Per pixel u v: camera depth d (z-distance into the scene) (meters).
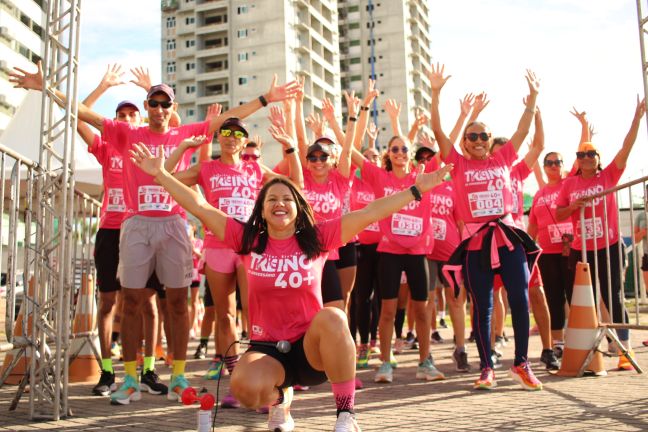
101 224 6.34
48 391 5.05
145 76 7.23
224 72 82.62
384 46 98.75
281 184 3.94
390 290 6.58
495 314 8.40
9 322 5.20
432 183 4.03
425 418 4.55
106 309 6.25
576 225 7.61
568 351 6.62
